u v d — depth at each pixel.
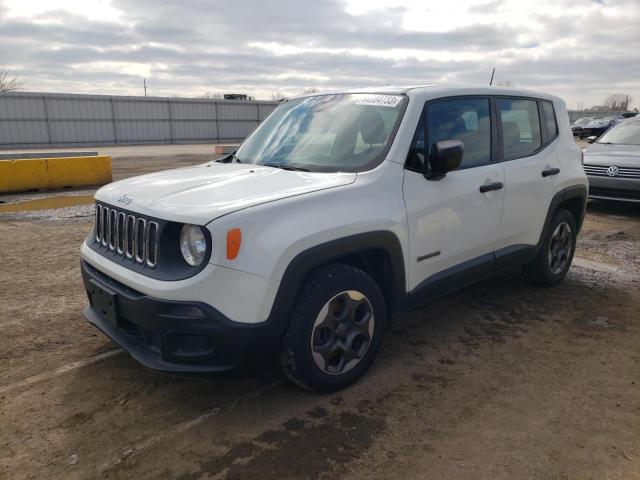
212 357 2.68
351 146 3.49
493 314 4.43
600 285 5.18
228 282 2.59
